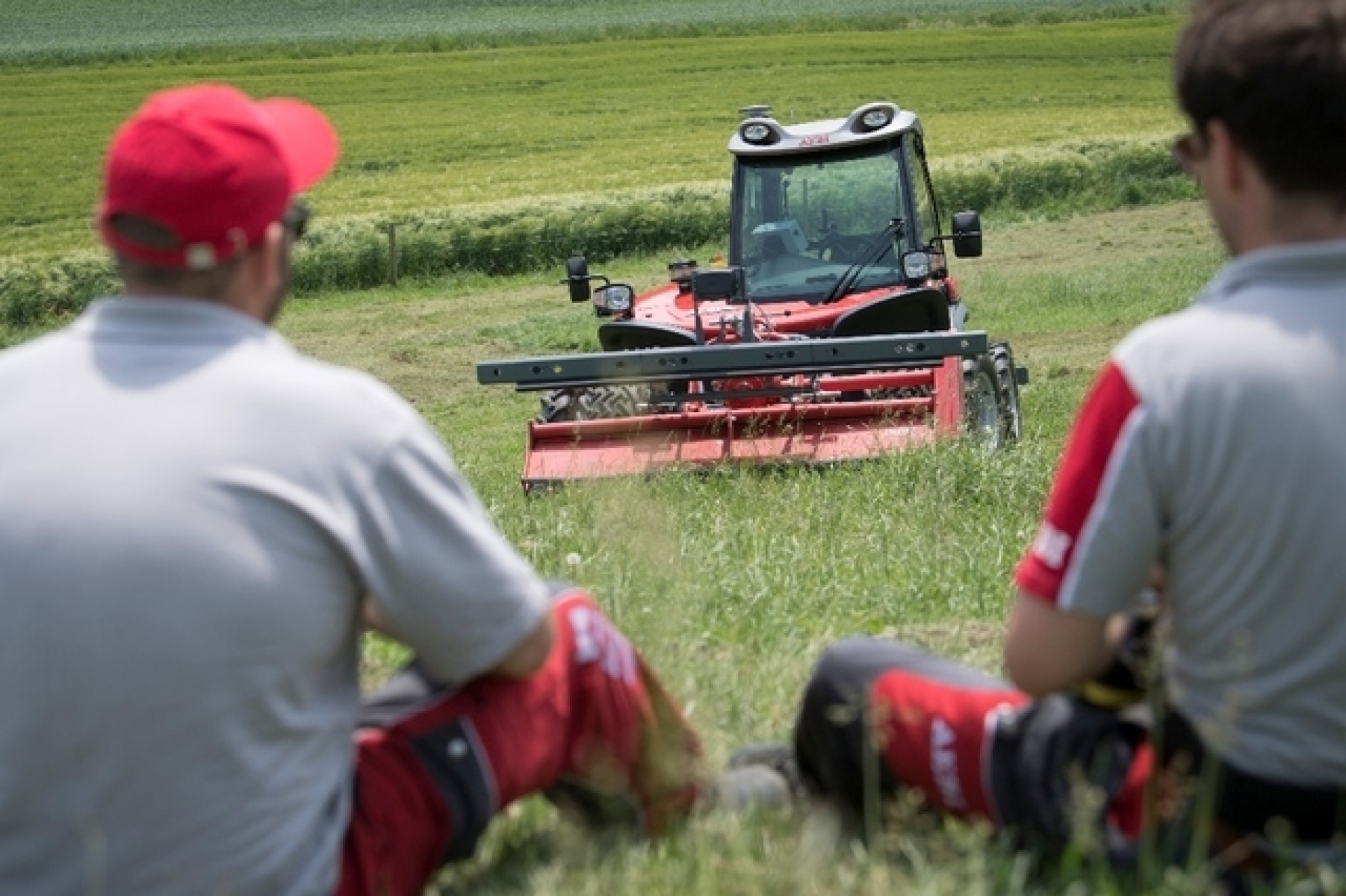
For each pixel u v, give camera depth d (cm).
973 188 14738
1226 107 927
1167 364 920
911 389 3931
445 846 1040
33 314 12331
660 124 19375
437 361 9281
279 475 916
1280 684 923
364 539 941
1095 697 1035
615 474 3550
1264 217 941
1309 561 898
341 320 11156
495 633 981
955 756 1059
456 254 13338
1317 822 935
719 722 1473
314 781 952
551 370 3566
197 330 944
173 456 904
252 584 902
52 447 910
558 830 1174
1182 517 926
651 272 13000
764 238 4272
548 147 18262
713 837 1134
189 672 894
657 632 1759
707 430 3747
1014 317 9056
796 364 3509
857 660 1144
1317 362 895
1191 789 951
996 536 2589
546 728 1079
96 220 970
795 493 3136
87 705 891
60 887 913
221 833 912
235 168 941
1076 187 15100
